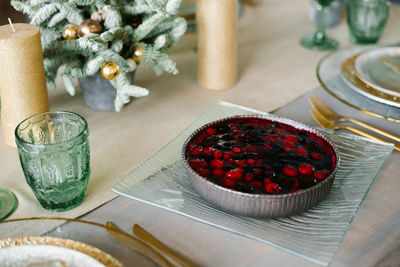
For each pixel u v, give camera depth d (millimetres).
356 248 841
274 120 951
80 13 1044
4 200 907
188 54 1335
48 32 1042
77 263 772
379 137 1029
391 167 965
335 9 1466
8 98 981
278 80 1226
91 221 873
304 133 933
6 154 1002
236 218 858
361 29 1370
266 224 848
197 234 856
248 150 890
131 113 1114
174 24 1083
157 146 1021
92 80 1077
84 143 877
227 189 825
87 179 899
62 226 826
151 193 894
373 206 900
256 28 1477
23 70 968
